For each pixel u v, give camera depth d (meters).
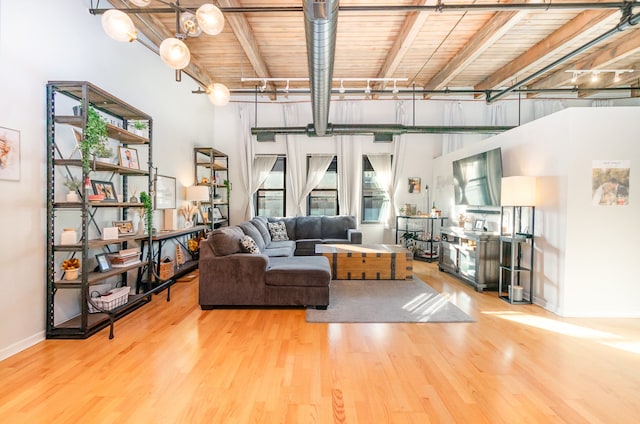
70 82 2.69
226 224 6.98
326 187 7.28
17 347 2.48
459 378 2.14
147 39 4.31
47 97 2.72
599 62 4.89
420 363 2.34
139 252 3.58
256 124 6.99
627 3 3.05
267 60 5.25
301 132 6.68
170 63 2.54
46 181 2.74
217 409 1.82
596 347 2.62
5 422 1.70
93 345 2.62
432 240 6.33
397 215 6.90
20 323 2.52
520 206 3.74
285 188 7.24
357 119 6.98
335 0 2.31
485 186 4.74
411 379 2.12
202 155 6.34
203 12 2.31
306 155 7.10
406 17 4.01
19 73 2.48
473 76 6.09
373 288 4.36
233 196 7.07
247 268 3.46
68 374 2.17
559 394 1.97
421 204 7.08
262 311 3.45
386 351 2.53
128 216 3.97
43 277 2.73
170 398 1.91
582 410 1.83
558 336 2.83
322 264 3.78
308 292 3.46
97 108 3.37
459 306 3.65
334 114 6.98
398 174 6.98
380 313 3.37
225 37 4.55
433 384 2.07
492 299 3.92
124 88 3.85
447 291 4.25
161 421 1.72
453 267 5.07
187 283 4.63
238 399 1.91
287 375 2.17
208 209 6.33
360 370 2.24
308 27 2.64
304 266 3.56
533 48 4.83
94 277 2.88
